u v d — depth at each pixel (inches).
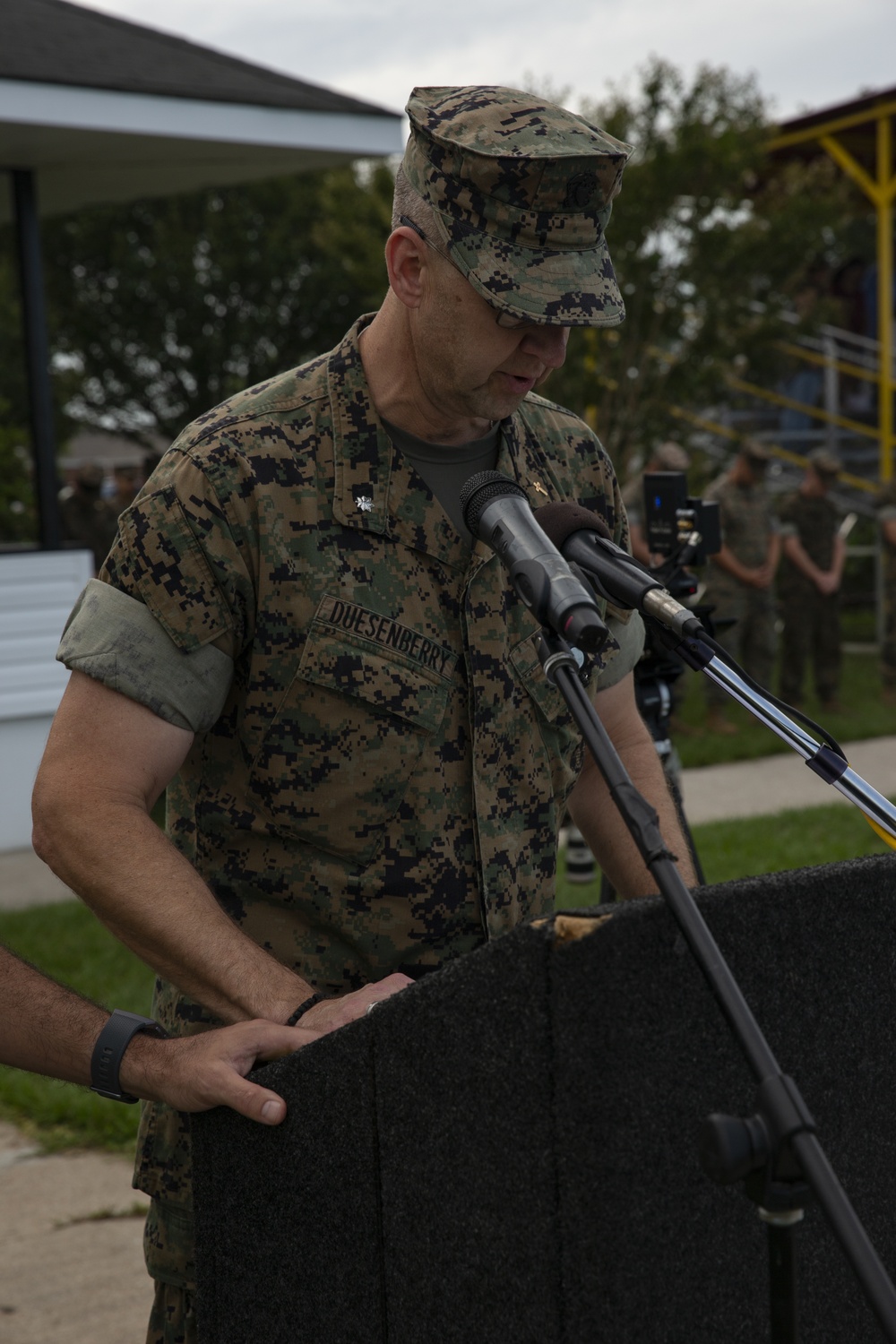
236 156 303.4
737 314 440.8
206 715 64.2
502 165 58.4
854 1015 51.3
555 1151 46.4
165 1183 67.7
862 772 306.0
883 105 447.5
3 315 555.2
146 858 60.9
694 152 404.5
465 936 66.7
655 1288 47.4
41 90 259.6
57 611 287.7
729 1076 48.3
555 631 53.1
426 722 64.8
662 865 46.6
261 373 630.5
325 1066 54.0
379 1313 54.0
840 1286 53.0
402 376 65.2
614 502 75.9
